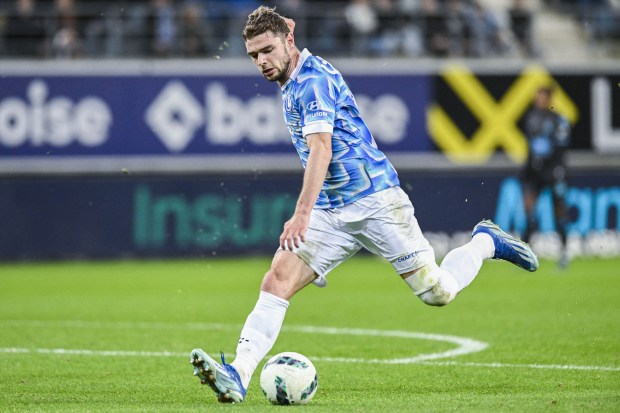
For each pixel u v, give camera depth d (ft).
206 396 74.59
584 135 232.94
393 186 71.36
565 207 219.20
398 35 248.32
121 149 224.94
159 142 225.56
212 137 226.58
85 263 221.05
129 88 225.56
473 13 250.98
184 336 117.39
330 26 246.27
